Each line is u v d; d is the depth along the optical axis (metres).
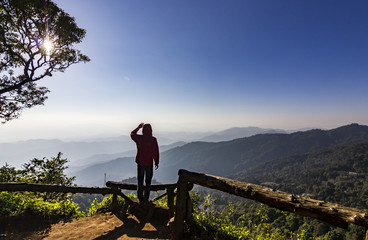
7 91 11.11
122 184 5.13
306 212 2.06
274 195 2.37
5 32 10.48
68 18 11.41
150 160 4.74
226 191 2.94
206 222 3.99
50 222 4.67
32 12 10.33
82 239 3.80
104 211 5.35
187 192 3.60
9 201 4.94
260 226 4.49
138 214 4.91
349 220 1.73
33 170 10.00
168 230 3.93
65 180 11.17
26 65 10.90
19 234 3.93
